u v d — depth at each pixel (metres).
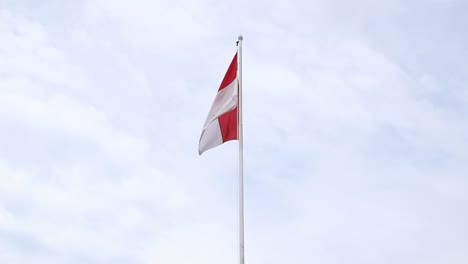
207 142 23.17
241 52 23.55
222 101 23.36
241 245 21.02
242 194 21.61
